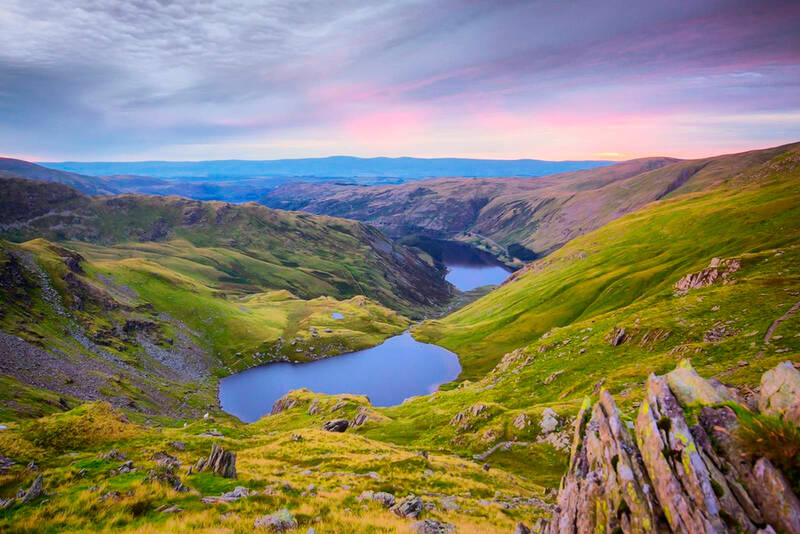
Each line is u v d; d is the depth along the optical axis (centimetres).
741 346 6712
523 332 19800
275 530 1938
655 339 8944
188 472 3036
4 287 18512
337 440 6184
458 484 4150
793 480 1071
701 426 1288
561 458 6297
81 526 1856
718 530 1080
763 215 16850
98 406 4834
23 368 12950
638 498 1270
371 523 2209
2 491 2439
